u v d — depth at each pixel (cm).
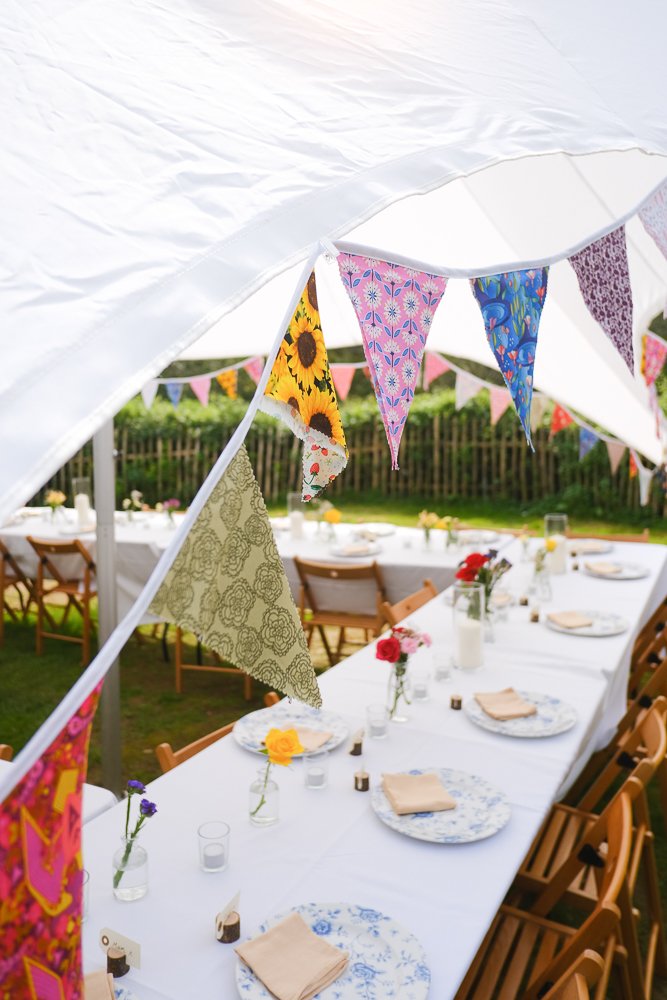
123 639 81
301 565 470
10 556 562
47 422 90
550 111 193
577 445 977
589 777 304
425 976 133
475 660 281
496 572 319
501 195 323
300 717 238
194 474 1030
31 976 80
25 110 137
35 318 102
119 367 99
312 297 127
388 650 230
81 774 83
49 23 156
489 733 230
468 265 388
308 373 125
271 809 183
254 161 141
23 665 538
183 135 142
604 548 489
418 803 184
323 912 148
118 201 125
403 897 156
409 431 1054
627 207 304
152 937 146
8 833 77
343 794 197
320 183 139
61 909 83
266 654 114
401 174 150
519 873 221
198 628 108
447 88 183
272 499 1042
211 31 173
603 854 232
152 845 175
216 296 113
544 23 220
